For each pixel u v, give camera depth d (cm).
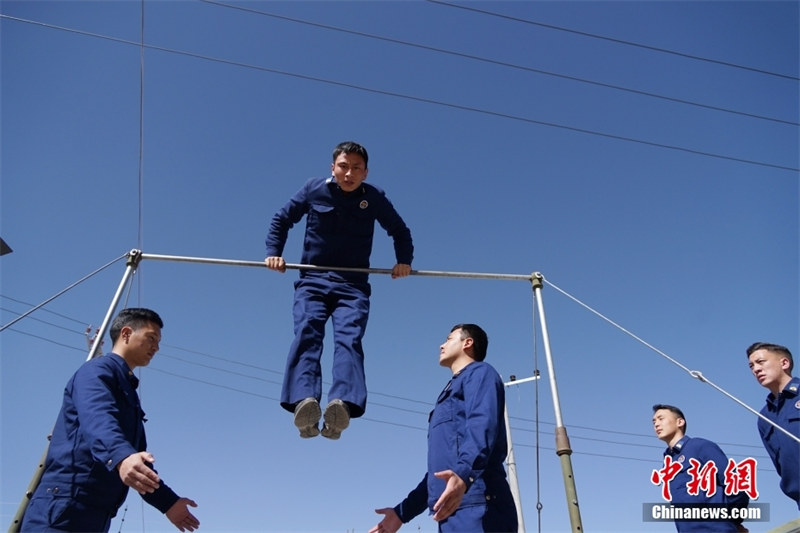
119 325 367
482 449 292
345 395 402
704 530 430
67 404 323
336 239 472
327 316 457
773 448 438
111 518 321
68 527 298
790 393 433
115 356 343
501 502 311
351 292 462
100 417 292
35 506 302
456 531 300
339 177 463
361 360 427
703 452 451
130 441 328
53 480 306
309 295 459
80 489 304
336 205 471
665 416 493
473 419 306
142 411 349
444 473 280
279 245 476
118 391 328
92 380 312
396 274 473
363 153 470
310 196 475
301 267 464
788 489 429
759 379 451
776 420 438
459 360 376
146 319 370
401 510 376
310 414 394
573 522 329
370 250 486
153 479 272
